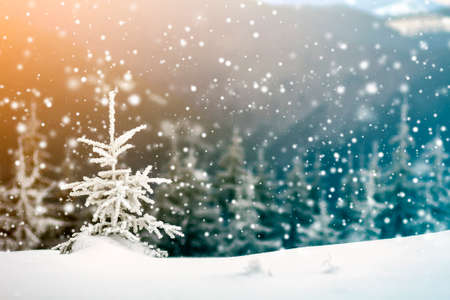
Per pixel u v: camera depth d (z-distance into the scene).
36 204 19.50
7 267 3.67
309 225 22.08
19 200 19.48
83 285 3.05
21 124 19.28
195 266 4.32
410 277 2.84
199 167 22.36
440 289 2.46
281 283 2.97
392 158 21.42
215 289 2.86
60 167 20.25
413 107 20.95
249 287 2.88
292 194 22.44
